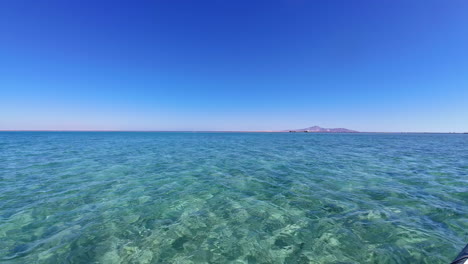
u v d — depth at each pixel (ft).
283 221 18.12
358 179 32.45
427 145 100.22
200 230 16.71
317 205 21.70
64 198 23.95
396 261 12.83
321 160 51.70
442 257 13.05
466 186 28.32
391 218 18.37
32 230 16.61
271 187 28.48
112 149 77.87
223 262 13.05
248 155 61.82
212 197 24.52
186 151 72.95
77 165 44.04
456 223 17.30
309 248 14.26
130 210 20.68
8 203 22.15
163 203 22.61
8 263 12.75
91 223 17.87
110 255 13.58
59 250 14.06
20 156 55.47
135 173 37.11
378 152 69.10
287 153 67.00
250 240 15.28
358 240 15.01
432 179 32.17
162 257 13.43
